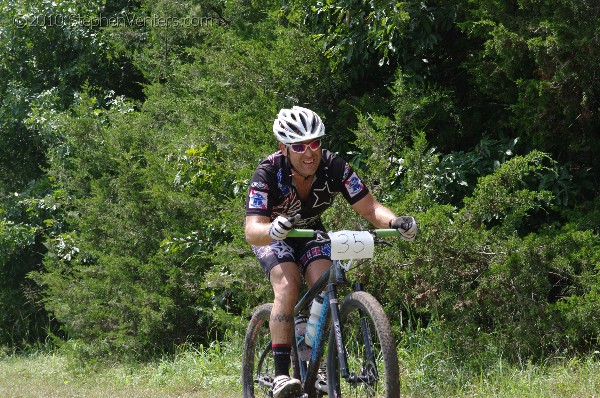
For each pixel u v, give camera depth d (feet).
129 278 43.11
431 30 38.45
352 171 22.61
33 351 56.54
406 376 30.40
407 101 35.35
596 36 30.71
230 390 33.17
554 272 31.30
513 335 30.17
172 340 42.52
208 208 40.37
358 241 20.38
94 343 42.68
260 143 40.14
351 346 26.76
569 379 27.35
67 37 62.03
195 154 41.98
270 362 27.25
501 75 36.22
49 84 64.80
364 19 39.29
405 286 32.30
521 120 34.96
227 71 41.91
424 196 32.81
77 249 49.19
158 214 43.68
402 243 31.12
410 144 39.09
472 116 40.14
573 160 36.65
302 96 41.91
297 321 23.29
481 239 30.91
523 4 33.17
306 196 22.33
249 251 36.52
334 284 21.09
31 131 62.95
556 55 31.78
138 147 47.39
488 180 30.83
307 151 21.09
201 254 41.70
